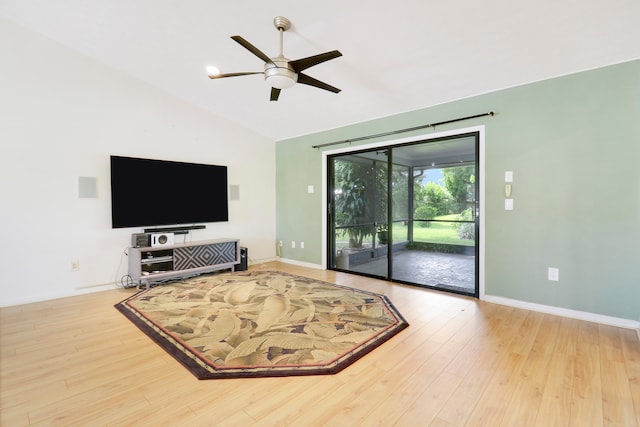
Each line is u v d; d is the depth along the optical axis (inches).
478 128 133.2
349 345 90.4
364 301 130.3
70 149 139.2
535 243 120.5
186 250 167.0
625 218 103.1
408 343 92.6
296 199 215.5
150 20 114.5
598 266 108.3
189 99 177.5
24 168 127.7
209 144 189.9
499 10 86.7
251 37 112.7
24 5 113.5
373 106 156.5
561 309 115.6
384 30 100.0
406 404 65.1
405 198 165.6
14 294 126.3
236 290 145.7
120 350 88.3
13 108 124.7
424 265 168.4
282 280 165.6
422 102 146.1
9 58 123.4
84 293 143.4
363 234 181.2
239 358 83.1
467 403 65.2
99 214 147.9
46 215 133.3
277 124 198.7
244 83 153.6
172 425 58.9
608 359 82.7
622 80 102.5
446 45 104.7
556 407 63.6
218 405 64.9
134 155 159.0
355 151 181.2
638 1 79.0
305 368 78.3
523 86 121.8
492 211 130.3
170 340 93.7
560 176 114.4
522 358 83.7
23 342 93.0
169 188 170.2
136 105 159.2
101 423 59.3
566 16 86.1
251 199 214.2
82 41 133.0
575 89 110.7
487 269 132.2
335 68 123.0
